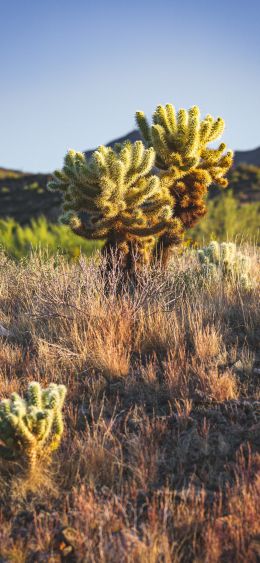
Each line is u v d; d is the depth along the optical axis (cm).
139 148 671
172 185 740
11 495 379
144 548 318
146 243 728
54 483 390
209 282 743
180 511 361
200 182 743
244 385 506
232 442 435
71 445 427
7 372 566
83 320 627
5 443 391
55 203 3703
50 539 342
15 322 690
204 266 769
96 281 689
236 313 659
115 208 677
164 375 527
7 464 408
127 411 483
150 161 677
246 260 812
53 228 1327
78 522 348
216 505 364
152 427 448
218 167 759
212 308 659
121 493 383
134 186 695
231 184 4000
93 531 346
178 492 382
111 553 321
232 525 341
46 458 405
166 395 500
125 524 355
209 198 3700
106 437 440
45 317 658
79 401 504
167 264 777
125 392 510
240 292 721
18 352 595
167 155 733
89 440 421
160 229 689
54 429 407
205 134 734
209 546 324
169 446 436
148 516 357
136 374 538
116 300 655
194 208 753
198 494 372
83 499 360
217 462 416
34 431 389
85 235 704
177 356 564
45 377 534
